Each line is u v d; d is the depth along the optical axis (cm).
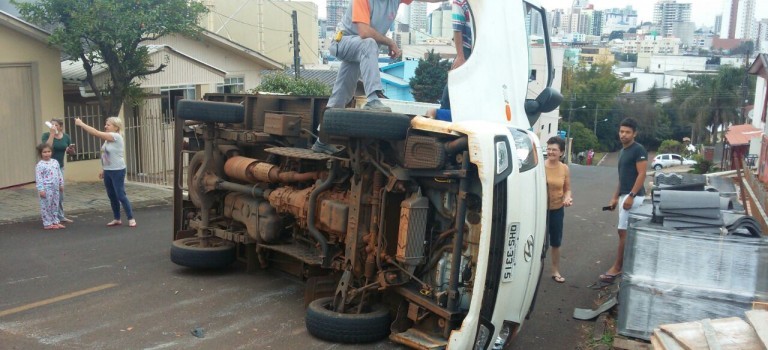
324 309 559
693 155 5475
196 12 1388
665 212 571
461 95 534
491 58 539
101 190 1312
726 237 518
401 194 535
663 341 417
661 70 10188
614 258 924
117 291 676
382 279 525
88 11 1234
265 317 608
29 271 743
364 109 528
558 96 581
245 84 2198
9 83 1250
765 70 2614
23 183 1289
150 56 1504
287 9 3453
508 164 488
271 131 671
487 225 468
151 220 1062
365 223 547
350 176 582
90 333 560
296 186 646
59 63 1333
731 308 513
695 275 526
